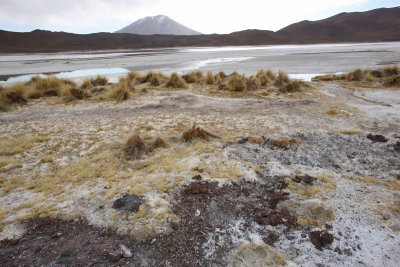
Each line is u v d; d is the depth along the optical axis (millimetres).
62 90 11492
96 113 8828
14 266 2664
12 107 9602
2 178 4484
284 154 5492
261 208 3686
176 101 10508
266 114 8297
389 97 10438
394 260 2730
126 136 5961
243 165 4840
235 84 11938
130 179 4352
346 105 9312
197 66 25344
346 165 5082
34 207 3666
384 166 4980
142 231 3154
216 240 3086
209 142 5973
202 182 4227
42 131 6922
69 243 3018
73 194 3980
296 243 3018
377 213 3424
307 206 3578
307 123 7270
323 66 23188
